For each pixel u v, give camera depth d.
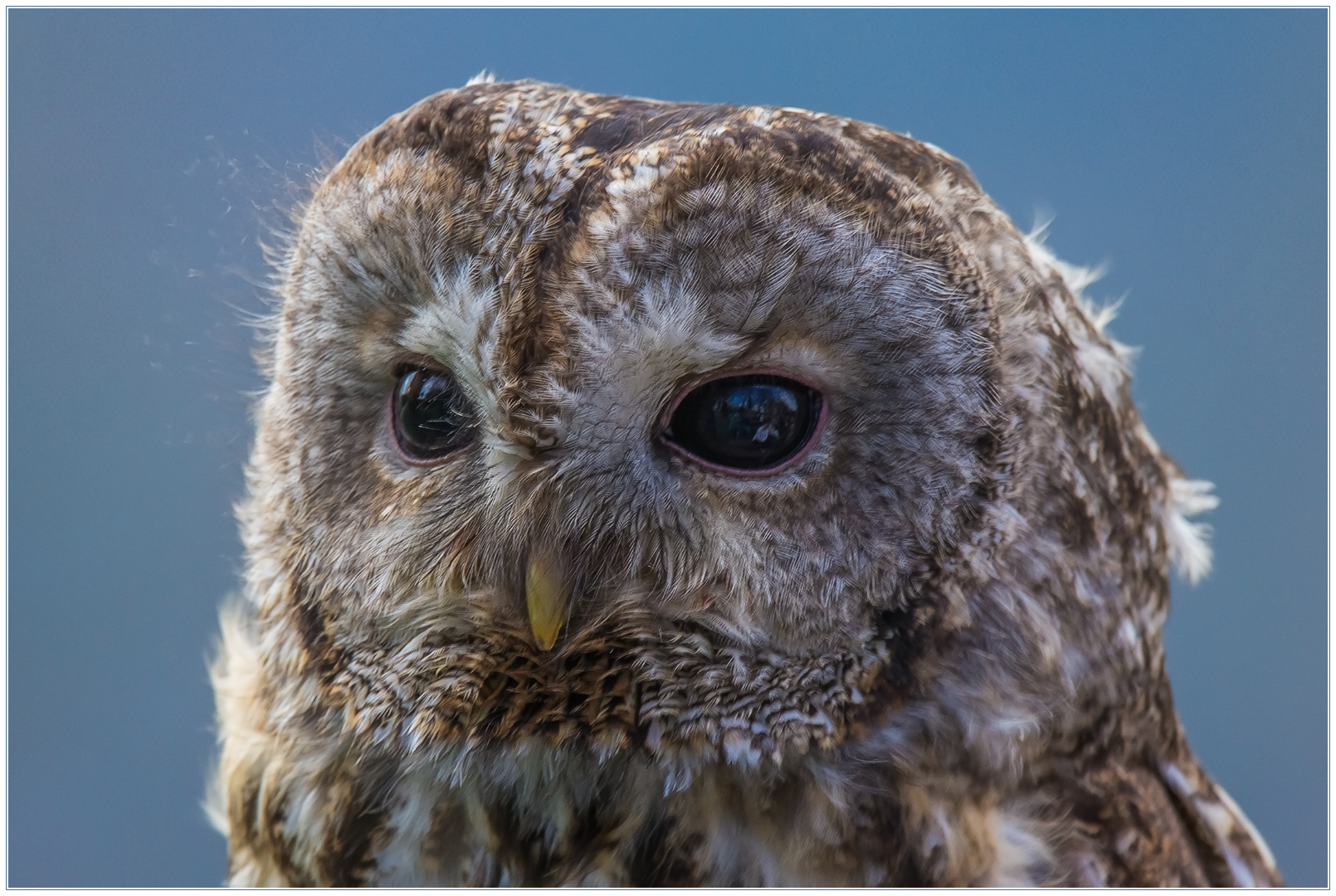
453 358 1.55
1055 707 1.56
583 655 1.56
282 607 1.57
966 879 1.56
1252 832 1.60
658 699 1.56
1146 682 1.58
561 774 1.56
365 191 1.56
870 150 1.56
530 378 1.54
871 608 1.55
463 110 1.55
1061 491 1.56
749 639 1.55
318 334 1.56
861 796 1.56
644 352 1.54
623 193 1.54
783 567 1.55
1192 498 1.59
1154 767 1.59
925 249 1.55
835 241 1.54
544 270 1.54
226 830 1.61
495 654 1.56
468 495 1.56
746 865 1.56
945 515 1.55
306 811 1.57
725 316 1.54
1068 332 1.57
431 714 1.56
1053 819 1.57
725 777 1.56
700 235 1.54
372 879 1.57
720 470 1.55
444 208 1.55
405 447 1.56
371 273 1.56
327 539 1.57
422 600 1.56
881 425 1.55
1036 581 1.56
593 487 1.55
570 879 1.56
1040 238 1.59
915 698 1.56
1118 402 1.58
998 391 1.55
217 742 1.61
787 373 1.55
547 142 1.55
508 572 1.56
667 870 1.56
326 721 1.57
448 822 1.57
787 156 1.55
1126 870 1.57
